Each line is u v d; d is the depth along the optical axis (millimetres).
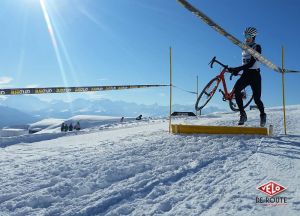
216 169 4309
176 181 3867
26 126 143750
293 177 3789
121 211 2977
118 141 8008
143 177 4043
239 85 7566
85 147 7348
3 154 6992
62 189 3691
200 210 2898
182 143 6434
